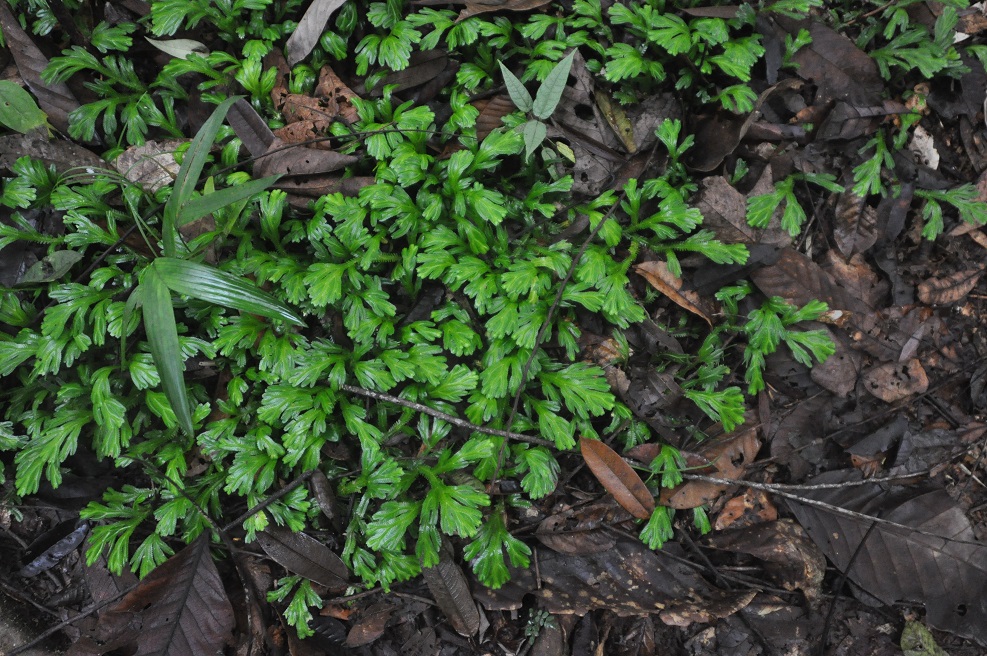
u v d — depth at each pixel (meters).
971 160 1.26
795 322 1.19
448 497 1.13
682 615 1.15
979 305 1.25
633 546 1.17
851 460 1.21
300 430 1.14
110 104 1.20
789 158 1.21
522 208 1.19
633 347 1.20
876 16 1.26
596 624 1.17
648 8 1.20
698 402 1.17
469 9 1.19
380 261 1.18
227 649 1.15
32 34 1.20
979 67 1.27
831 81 1.23
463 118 1.18
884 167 1.25
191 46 1.20
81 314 1.14
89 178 1.18
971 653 1.17
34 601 1.16
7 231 1.15
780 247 1.20
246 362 1.18
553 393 1.16
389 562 1.14
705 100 1.20
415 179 1.16
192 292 1.05
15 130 1.17
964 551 1.17
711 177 1.19
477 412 1.15
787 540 1.17
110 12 1.22
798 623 1.17
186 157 1.07
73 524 1.18
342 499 1.17
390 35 1.19
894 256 1.24
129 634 1.14
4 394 1.16
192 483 1.16
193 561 1.14
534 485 1.14
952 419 1.23
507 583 1.16
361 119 1.19
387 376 1.14
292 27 1.21
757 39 1.20
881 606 1.18
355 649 1.16
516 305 1.15
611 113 1.21
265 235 1.17
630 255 1.18
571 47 1.19
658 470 1.17
